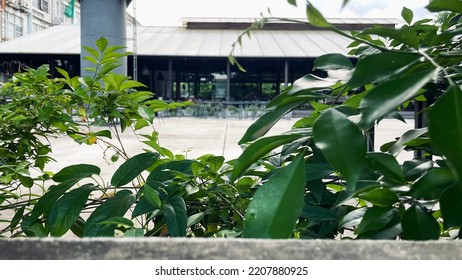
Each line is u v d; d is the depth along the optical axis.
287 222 0.63
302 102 0.96
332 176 1.58
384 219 0.89
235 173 0.78
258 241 0.55
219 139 12.23
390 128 16.11
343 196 0.93
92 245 0.55
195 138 12.39
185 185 1.30
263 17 0.67
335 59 1.06
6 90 1.69
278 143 0.78
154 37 32.62
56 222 1.13
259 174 1.37
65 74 1.59
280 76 36.84
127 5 16.98
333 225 1.23
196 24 37.06
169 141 11.48
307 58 26.94
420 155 1.63
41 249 0.55
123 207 1.16
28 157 1.76
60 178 1.31
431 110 0.52
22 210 1.47
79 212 1.15
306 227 1.32
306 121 1.28
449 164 0.49
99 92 1.58
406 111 21.20
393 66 0.65
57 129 1.74
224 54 27.25
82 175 1.31
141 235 0.99
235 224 1.42
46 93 1.64
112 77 1.52
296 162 0.67
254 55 27.00
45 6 55.38
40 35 32.34
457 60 0.83
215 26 37.25
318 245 0.54
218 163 1.31
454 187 0.77
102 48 1.50
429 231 0.83
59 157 8.17
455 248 0.54
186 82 37.66
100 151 8.97
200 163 1.28
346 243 0.55
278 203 0.64
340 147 0.63
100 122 1.56
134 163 1.26
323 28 0.66
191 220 1.21
